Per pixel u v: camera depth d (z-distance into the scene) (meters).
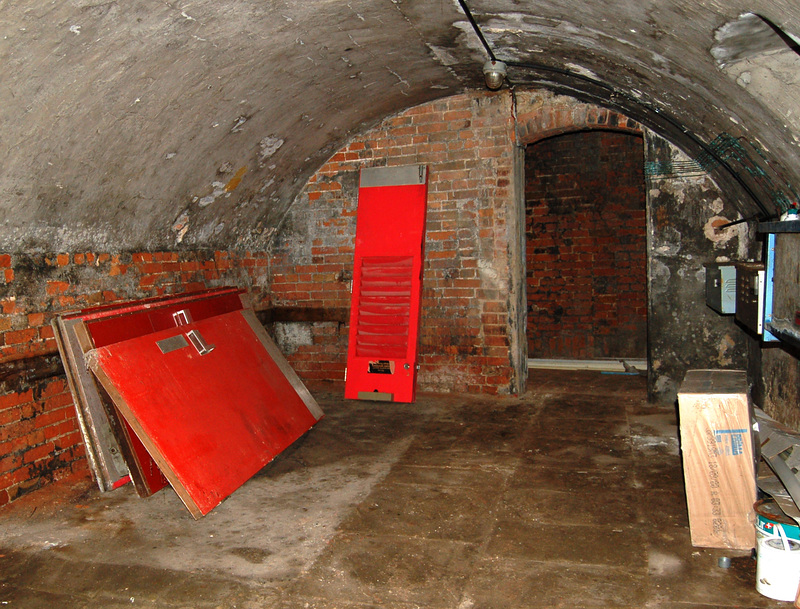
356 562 3.02
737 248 5.24
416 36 4.18
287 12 3.39
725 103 3.26
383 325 5.99
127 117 3.67
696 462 3.02
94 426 3.66
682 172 5.32
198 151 4.56
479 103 5.92
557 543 3.14
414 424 5.25
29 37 2.65
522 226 6.23
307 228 6.59
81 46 2.90
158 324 4.19
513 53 4.60
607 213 7.93
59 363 4.02
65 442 4.11
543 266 8.18
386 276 6.02
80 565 3.06
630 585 2.73
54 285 3.98
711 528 3.02
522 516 3.47
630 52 3.60
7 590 2.85
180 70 3.56
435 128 6.08
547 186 8.10
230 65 3.79
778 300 2.99
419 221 6.00
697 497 3.03
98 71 3.15
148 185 4.41
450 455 4.49
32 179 3.46
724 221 5.25
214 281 5.69
